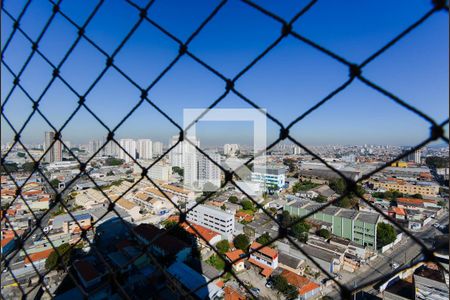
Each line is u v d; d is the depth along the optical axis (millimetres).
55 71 1375
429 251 707
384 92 670
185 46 998
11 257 1571
